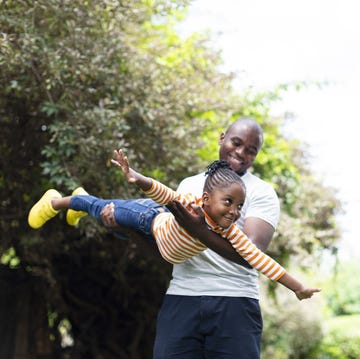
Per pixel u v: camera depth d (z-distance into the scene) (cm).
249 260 295
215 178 295
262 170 727
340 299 1616
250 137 346
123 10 530
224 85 664
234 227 297
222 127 645
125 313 795
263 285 800
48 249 662
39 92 520
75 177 508
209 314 322
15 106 556
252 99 725
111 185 536
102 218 346
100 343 791
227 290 324
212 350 323
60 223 633
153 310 778
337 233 737
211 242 294
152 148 559
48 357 753
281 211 704
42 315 750
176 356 327
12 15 488
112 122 507
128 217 335
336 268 787
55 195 372
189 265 329
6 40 462
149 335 793
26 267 726
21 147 586
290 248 683
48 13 497
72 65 497
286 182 735
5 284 729
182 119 601
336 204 747
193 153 587
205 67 650
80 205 355
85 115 501
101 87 534
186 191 343
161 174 580
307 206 741
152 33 649
